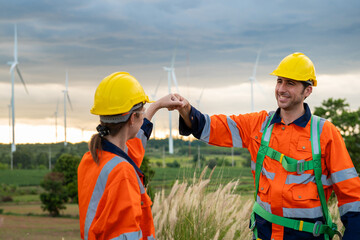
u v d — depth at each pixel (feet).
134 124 7.22
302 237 8.56
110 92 6.98
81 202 6.82
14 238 121.08
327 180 8.79
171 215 13.70
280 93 8.89
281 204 8.64
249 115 9.68
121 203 6.32
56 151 313.94
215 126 9.73
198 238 13.69
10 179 242.58
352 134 119.34
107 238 6.37
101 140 6.93
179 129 10.03
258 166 9.06
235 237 14.30
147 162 62.59
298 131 8.83
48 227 144.05
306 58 8.97
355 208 8.43
